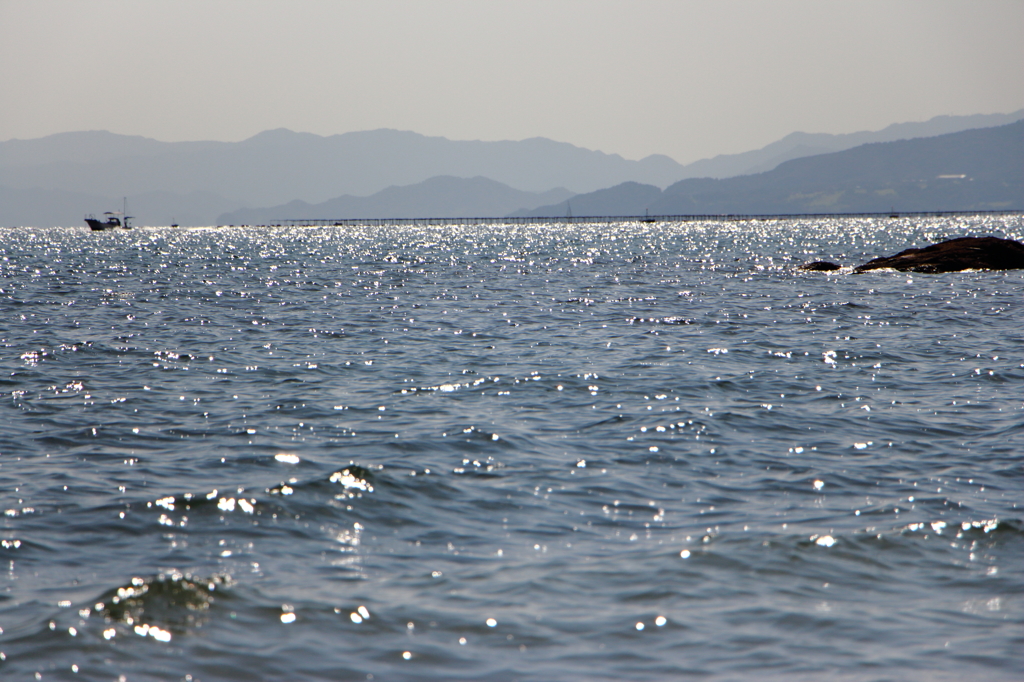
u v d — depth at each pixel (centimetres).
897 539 4397
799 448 6341
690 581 3884
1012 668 3153
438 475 5534
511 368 9688
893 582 3916
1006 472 5734
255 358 10519
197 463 5891
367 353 10894
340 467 5756
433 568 4047
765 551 4216
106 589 3762
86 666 3117
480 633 3400
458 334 12644
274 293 19675
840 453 6222
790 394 8281
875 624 3503
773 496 5209
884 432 6838
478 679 3072
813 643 3344
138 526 4588
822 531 4516
